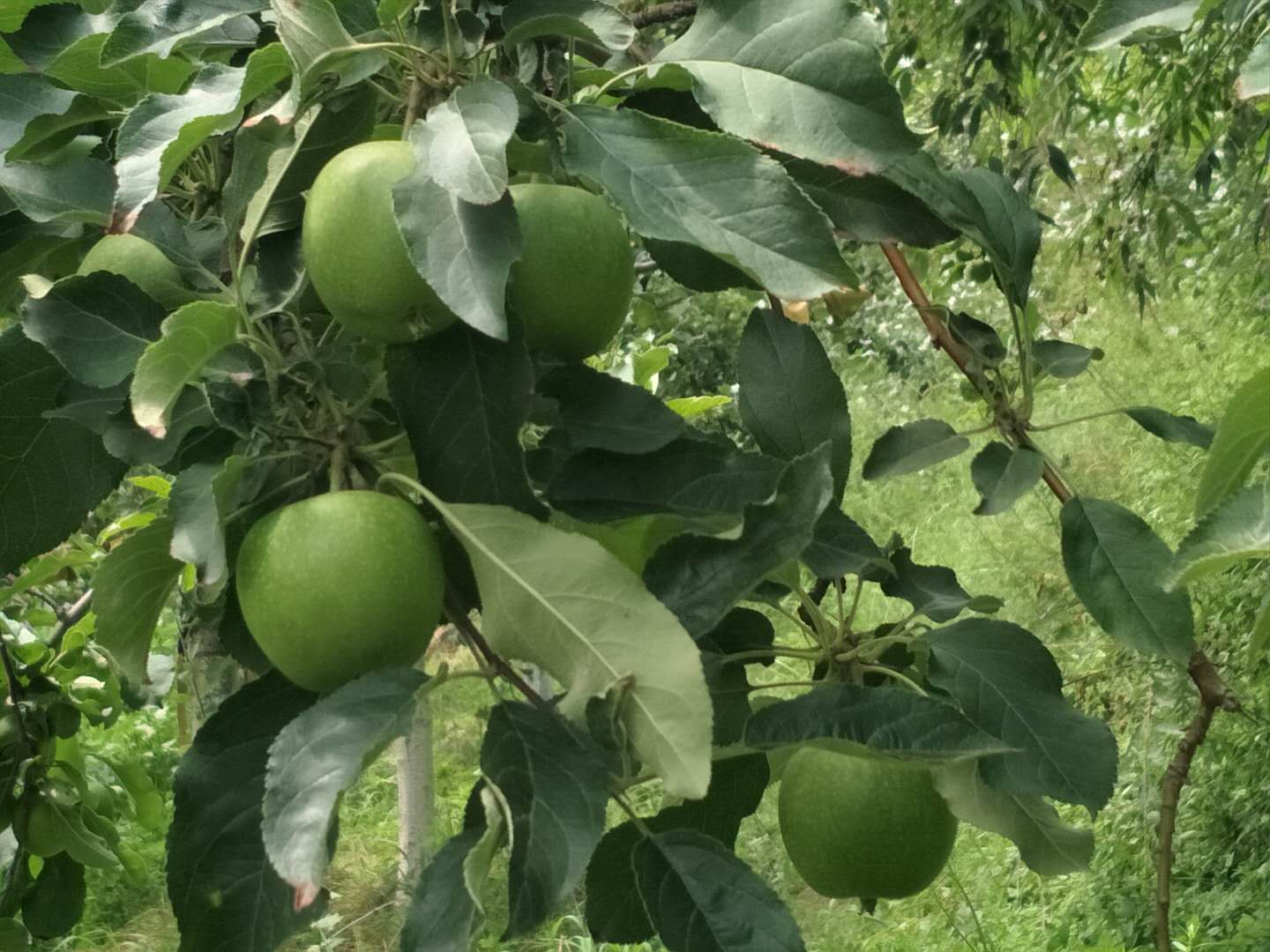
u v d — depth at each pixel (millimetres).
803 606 1492
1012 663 1397
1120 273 6961
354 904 5855
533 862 940
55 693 2527
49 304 1205
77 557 2801
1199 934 4723
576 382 1191
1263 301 7762
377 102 1260
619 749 1002
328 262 1090
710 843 1096
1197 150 7133
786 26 1203
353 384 1181
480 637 1130
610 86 1298
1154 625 1483
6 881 2598
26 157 1448
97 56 1337
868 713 1185
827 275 1075
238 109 1109
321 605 1046
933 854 1460
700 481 1184
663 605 1042
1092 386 7801
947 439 1640
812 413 1438
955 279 5672
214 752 1188
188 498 1123
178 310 1050
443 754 7441
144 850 6742
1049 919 5355
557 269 1123
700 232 1093
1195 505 1143
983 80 6648
